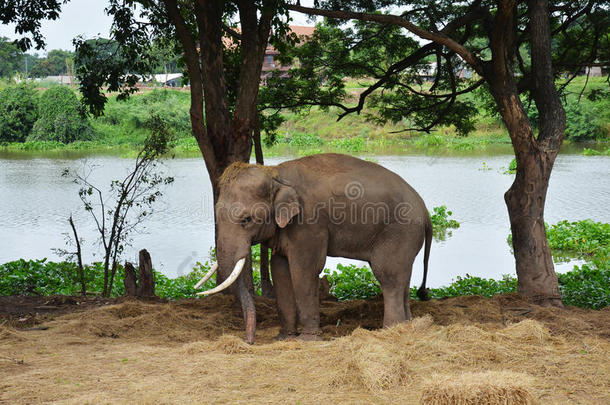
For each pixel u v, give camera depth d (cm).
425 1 1124
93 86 1065
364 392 418
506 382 376
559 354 505
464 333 532
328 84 1313
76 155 4928
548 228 1800
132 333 630
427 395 380
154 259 1517
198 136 816
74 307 805
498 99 815
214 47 810
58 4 937
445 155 4531
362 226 609
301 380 441
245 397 406
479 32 1216
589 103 5672
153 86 7544
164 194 2641
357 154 4603
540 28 841
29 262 1277
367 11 1128
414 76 1323
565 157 4247
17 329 648
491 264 1461
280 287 624
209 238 1777
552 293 790
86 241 1738
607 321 655
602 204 2361
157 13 1073
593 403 397
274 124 1263
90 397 400
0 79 8550
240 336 630
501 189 2802
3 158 4625
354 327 659
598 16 1112
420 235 628
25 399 402
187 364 480
